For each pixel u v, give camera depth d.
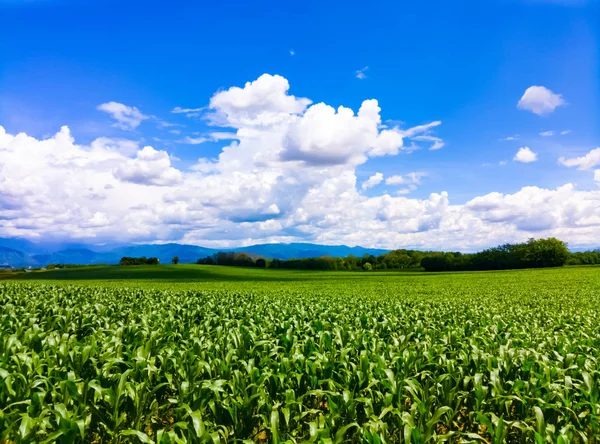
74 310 13.90
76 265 138.00
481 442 6.12
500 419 5.12
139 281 65.38
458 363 8.05
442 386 6.64
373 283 56.81
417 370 7.69
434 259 123.12
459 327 12.97
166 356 7.55
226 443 5.50
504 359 7.78
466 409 6.98
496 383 6.57
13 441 5.48
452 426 6.67
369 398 6.29
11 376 6.08
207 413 6.25
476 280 60.94
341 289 41.59
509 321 14.44
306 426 6.58
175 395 7.16
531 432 5.87
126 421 5.96
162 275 86.62
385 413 5.61
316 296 27.95
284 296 27.38
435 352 8.78
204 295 25.12
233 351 7.75
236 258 138.88
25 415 4.86
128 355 7.69
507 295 31.08
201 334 10.60
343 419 5.80
